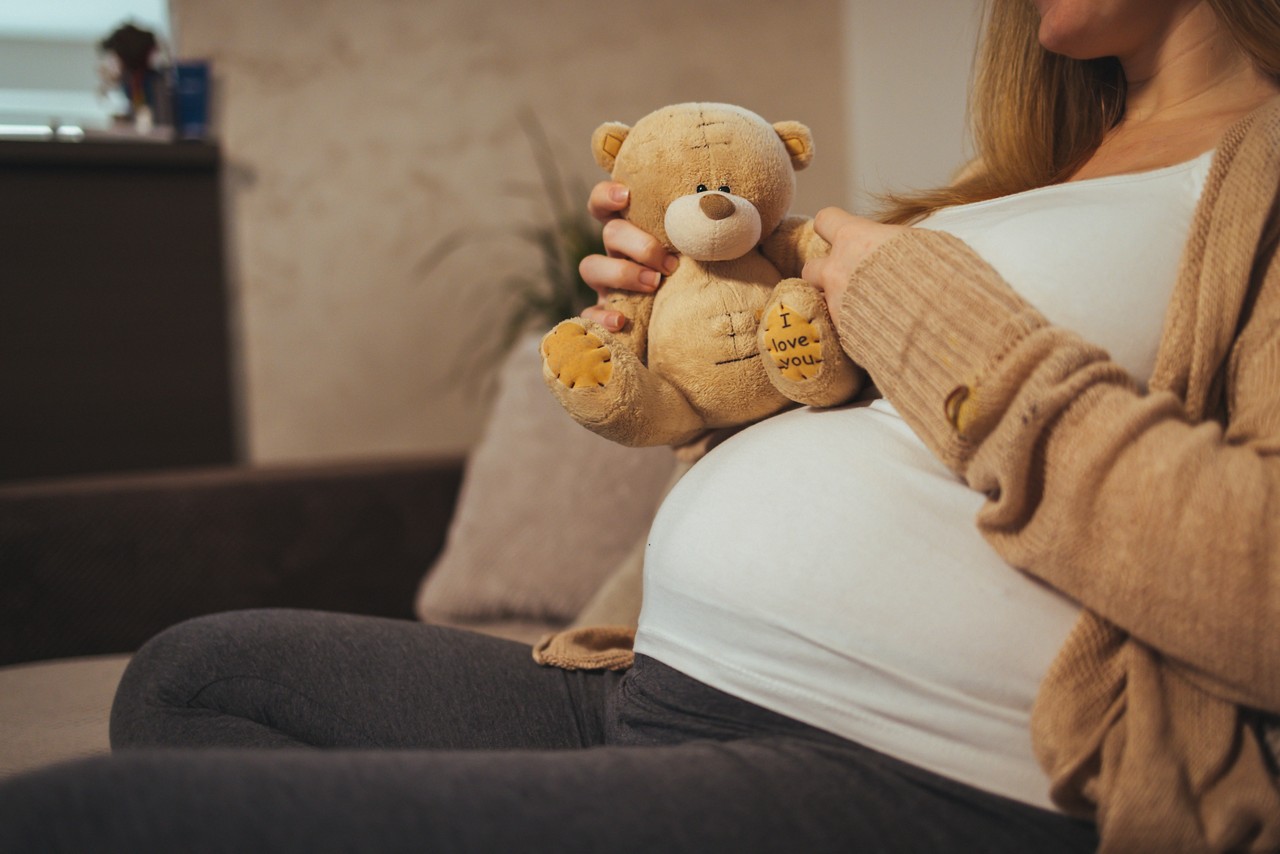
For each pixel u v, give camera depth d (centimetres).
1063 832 61
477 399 298
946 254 67
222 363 274
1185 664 60
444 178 294
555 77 300
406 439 294
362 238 289
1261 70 84
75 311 262
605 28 303
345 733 84
